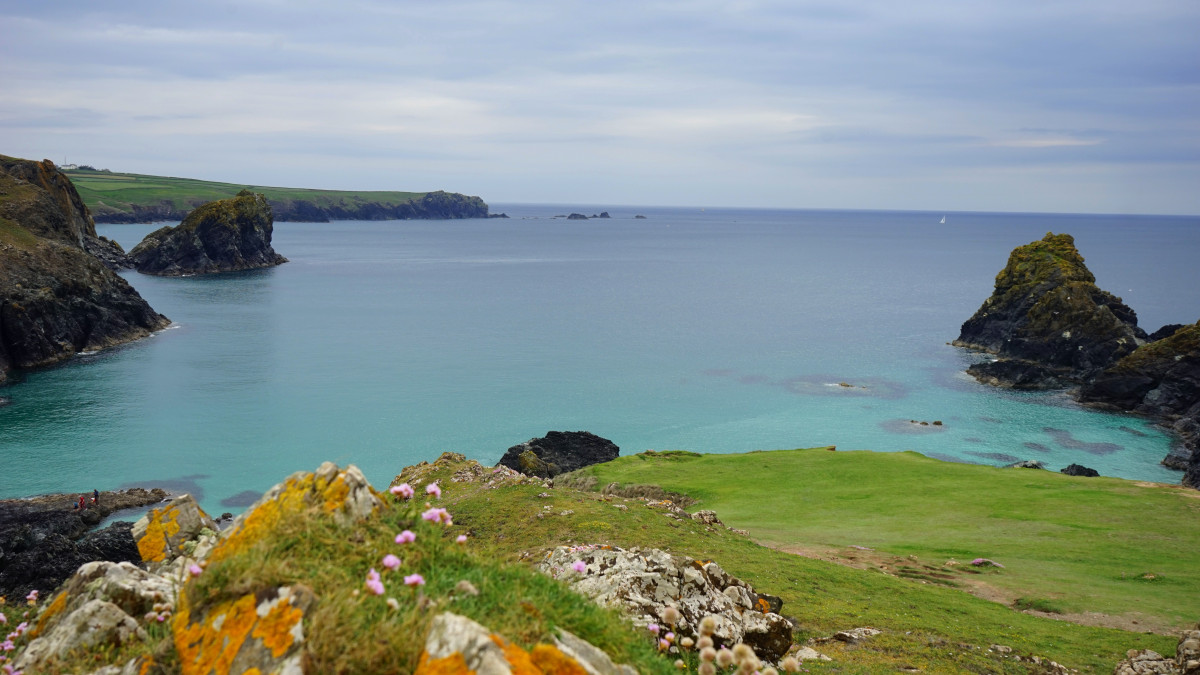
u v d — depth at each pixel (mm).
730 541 35938
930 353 146375
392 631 6438
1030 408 110000
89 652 8805
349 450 86438
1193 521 44812
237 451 84688
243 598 7047
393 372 124688
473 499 39719
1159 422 103188
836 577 31859
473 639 6047
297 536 7945
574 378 123750
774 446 91750
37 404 100188
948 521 46062
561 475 65812
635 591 15680
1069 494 51250
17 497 68875
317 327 163500
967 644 24078
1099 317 124375
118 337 140875
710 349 149000
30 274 129125
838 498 52188
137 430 90562
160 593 9945
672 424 100250
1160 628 29219
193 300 197250
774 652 16188
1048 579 35375
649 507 39625
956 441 94375
